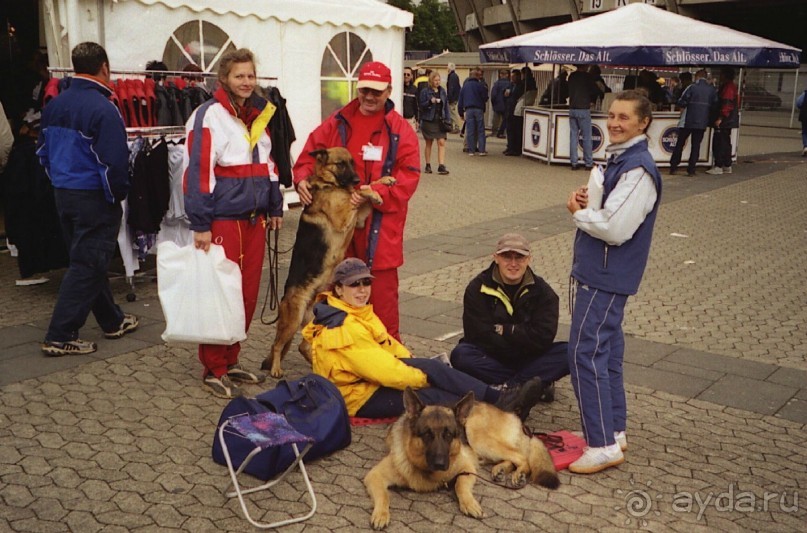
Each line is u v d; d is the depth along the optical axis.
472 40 49.28
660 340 5.82
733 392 4.86
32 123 7.66
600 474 3.81
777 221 10.48
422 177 14.27
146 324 5.95
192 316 4.46
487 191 12.80
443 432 3.40
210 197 4.40
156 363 5.15
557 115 15.91
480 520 3.37
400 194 4.82
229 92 4.46
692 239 9.37
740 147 20.95
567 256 8.42
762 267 8.07
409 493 3.60
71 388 4.70
